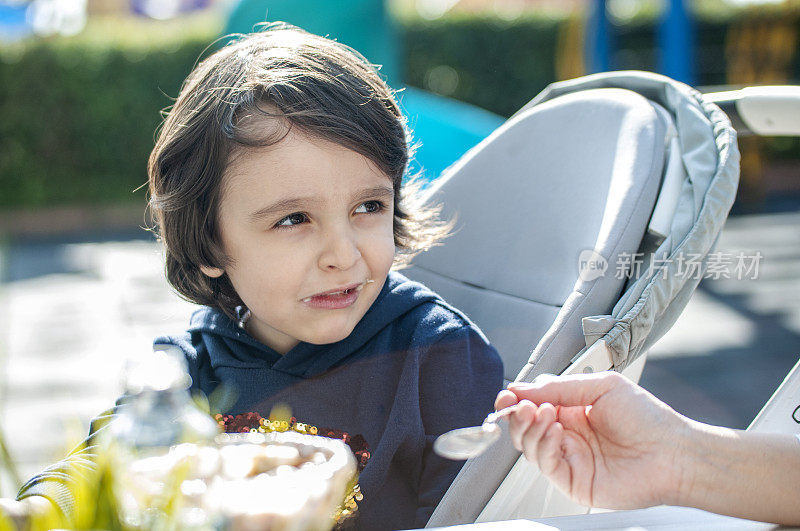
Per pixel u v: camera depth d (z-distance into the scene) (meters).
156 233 1.16
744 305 3.56
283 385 1.06
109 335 3.81
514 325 1.14
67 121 7.91
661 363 2.91
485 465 0.86
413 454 1.02
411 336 1.09
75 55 7.87
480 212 1.27
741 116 1.19
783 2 6.78
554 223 1.17
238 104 0.97
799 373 0.98
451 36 8.81
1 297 4.79
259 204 0.95
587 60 6.07
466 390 1.05
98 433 0.86
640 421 0.71
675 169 1.07
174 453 0.51
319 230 0.95
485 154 1.32
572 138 1.21
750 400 2.51
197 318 1.14
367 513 0.98
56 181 7.96
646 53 7.84
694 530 0.64
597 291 0.97
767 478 0.68
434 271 1.29
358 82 1.03
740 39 7.06
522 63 8.83
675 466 0.69
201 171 0.99
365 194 0.97
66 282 5.16
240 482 0.50
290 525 0.47
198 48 8.05
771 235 4.25
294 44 1.07
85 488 0.49
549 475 0.72
